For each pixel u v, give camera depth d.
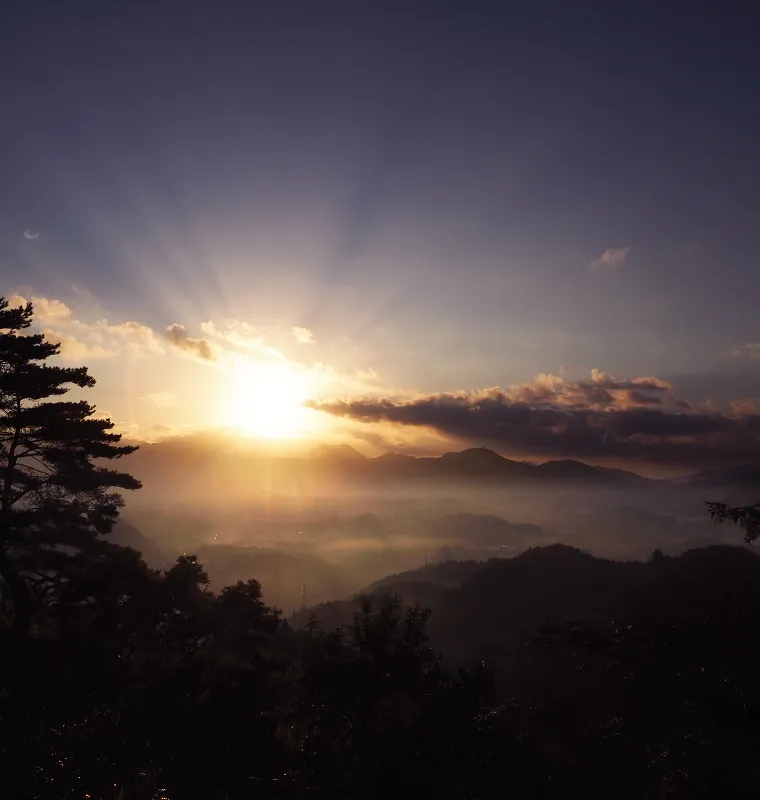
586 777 11.31
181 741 13.91
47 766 11.63
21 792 10.56
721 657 11.55
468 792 11.93
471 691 14.10
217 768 13.16
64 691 18.27
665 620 12.99
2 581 25.47
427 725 13.20
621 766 11.09
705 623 12.37
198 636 25.95
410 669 14.91
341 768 13.12
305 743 13.94
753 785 8.93
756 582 13.57
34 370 25.67
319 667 15.28
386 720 13.78
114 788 10.98
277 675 21.12
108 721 15.32
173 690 16.61
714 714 10.29
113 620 24.25
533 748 12.25
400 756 12.70
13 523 24.80
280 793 12.44
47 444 26.45
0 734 12.64
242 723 14.52
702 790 9.19
